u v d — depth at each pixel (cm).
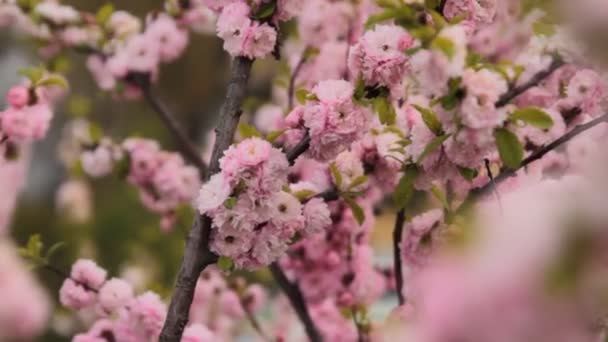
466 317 88
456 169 134
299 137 140
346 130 137
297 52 177
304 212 142
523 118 127
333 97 137
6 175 163
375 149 149
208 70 486
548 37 139
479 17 135
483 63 129
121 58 184
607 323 92
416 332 93
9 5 180
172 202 188
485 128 127
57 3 185
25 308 130
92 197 346
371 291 164
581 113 147
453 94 126
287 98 176
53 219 320
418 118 148
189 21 186
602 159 99
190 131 489
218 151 140
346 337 173
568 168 145
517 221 91
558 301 87
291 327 188
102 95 188
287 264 164
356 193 144
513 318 87
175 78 483
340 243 162
